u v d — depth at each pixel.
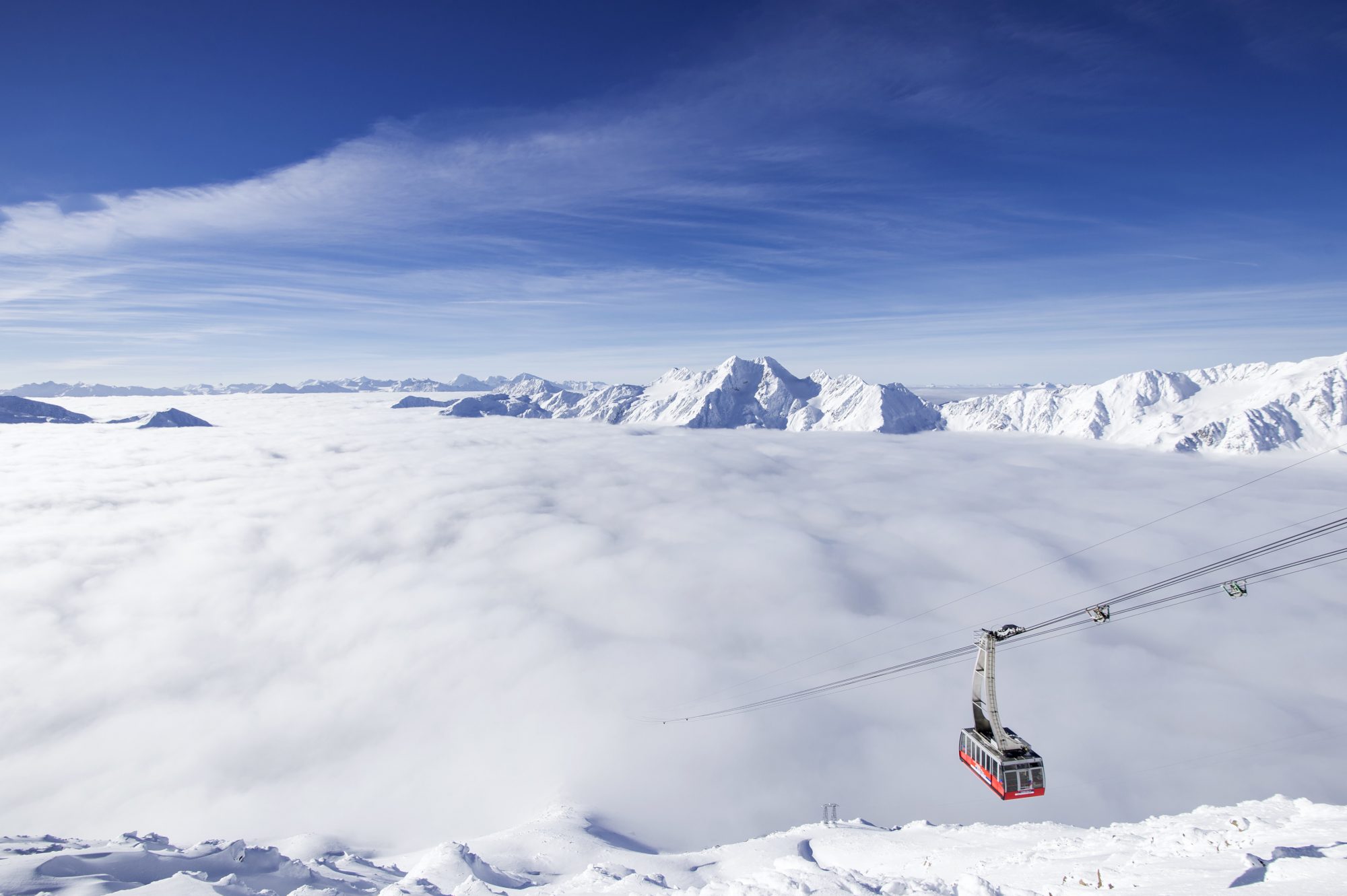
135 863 33.69
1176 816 28.66
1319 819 21.55
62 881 30.27
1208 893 13.85
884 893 19.72
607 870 36.72
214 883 30.02
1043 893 17.11
